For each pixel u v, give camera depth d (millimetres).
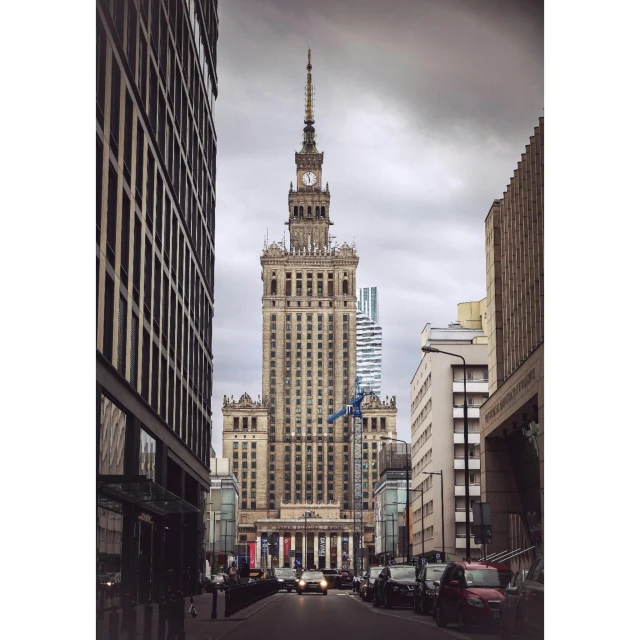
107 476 38688
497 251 80812
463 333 135250
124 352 45469
